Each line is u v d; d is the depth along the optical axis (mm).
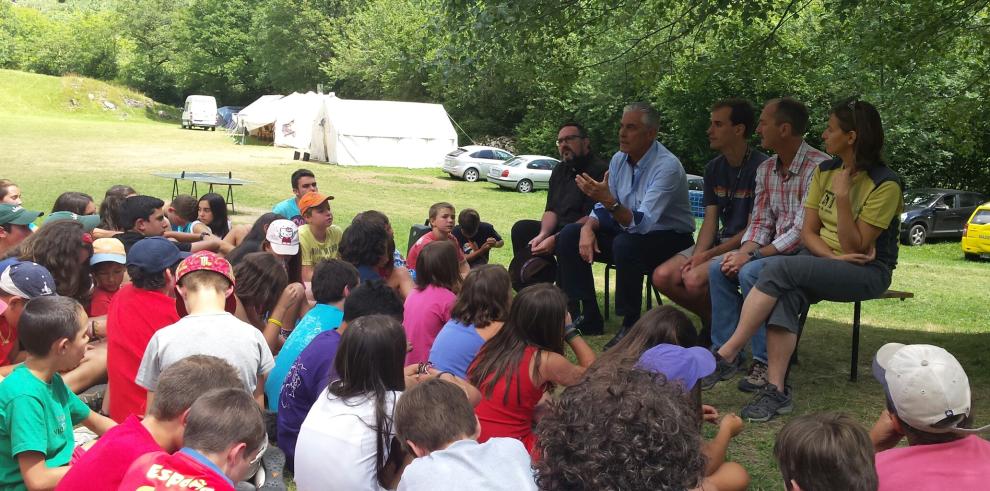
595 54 10602
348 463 3584
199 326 4223
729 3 9523
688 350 3363
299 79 64625
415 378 4383
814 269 5270
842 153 5410
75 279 5484
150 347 4188
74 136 48469
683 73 10891
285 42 64250
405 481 2676
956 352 7562
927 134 26844
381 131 39750
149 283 4695
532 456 2984
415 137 40375
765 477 4453
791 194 5988
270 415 4668
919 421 2756
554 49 9664
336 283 4891
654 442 2271
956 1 9406
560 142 7809
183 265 4484
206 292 4418
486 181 36000
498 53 8969
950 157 28656
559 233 7645
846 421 2609
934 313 11352
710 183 6766
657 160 6930
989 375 6641
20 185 25188
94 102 72000
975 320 10789
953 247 25234
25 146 40156
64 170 30547
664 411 2350
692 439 2355
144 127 62438
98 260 5664
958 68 12281
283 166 36844
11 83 70250
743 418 5297
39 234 5477
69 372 5168
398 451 3684
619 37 10438
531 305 4098
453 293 5395
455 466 2658
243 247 7059
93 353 5297
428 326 5277
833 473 2490
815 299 5555
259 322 5582
